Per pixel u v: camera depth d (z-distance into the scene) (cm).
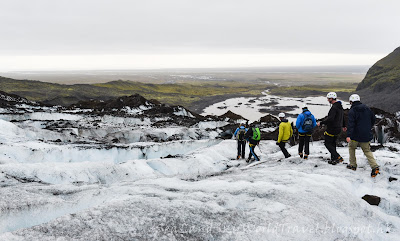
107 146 1304
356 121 673
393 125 1557
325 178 648
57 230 328
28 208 419
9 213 399
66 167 827
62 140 1569
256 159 1191
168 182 680
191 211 410
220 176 800
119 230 342
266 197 522
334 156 801
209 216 402
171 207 418
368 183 653
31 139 1256
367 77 16462
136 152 1400
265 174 728
